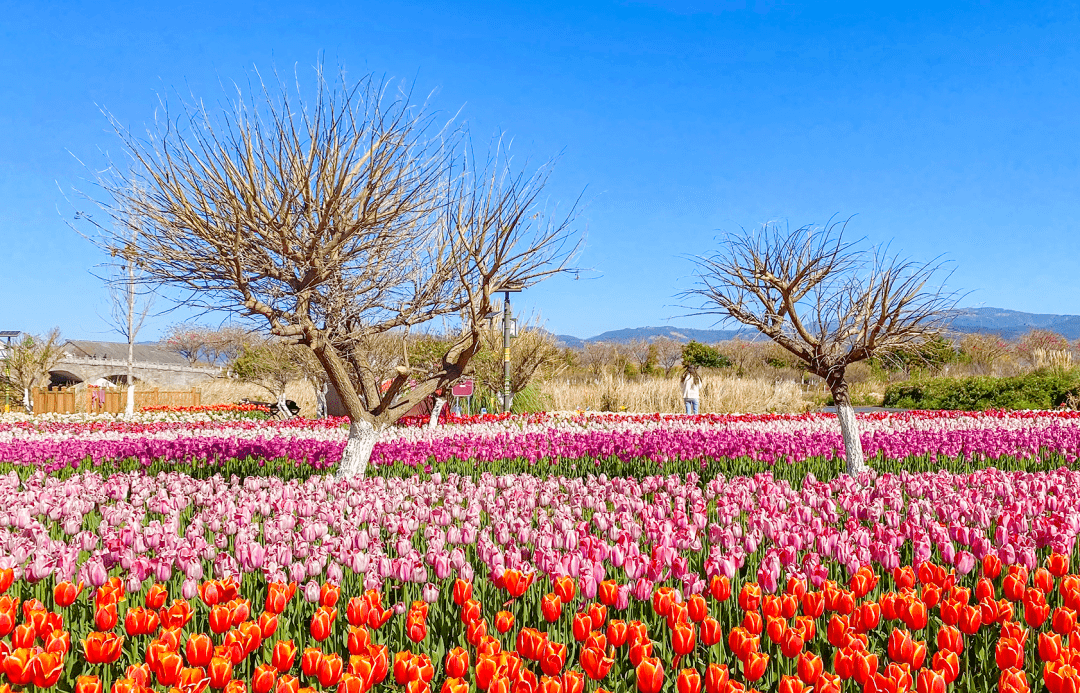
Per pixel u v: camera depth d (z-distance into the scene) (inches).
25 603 137.9
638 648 114.6
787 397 956.6
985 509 208.1
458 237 297.3
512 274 304.8
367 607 128.2
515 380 828.0
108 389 1290.6
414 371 342.3
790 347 347.9
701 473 353.7
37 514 247.3
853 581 144.7
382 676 106.8
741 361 1788.9
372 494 238.5
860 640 115.9
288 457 385.4
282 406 923.4
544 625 146.9
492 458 378.6
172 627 126.9
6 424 727.7
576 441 397.7
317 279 277.3
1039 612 125.3
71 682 121.4
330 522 211.3
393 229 291.9
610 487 272.8
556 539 176.9
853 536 174.1
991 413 688.4
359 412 308.5
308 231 274.5
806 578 150.9
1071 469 354.9
